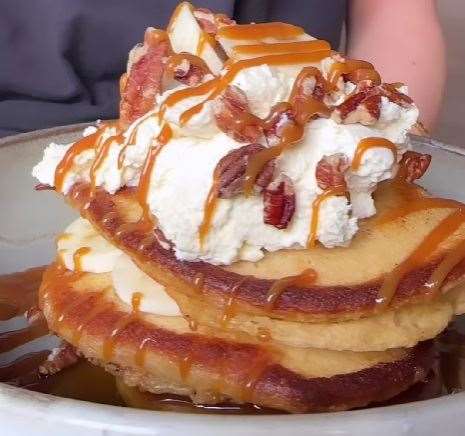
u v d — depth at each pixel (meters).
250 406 0.38
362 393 0.37
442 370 0.40
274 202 0.38
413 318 0.38
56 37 0.60
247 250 0.38
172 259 0.38
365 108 0.39
